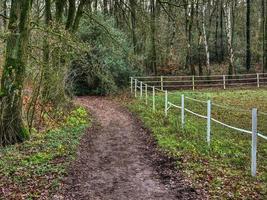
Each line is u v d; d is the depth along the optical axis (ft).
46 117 60.85
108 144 49.67
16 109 47.78
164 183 33.37
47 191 30.68
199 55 141.08
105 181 34.37
